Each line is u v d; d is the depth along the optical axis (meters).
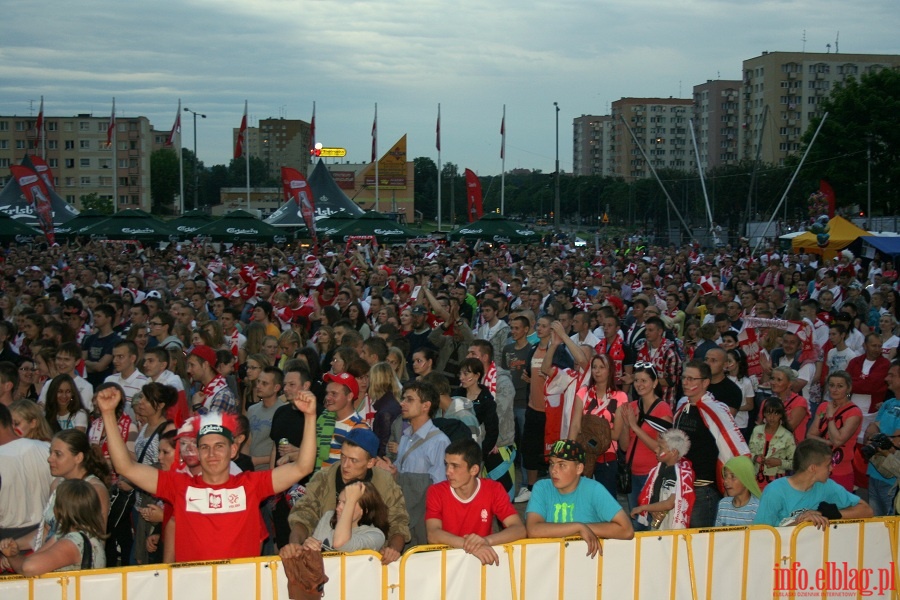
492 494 5.57
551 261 29.53
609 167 186.38
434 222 151.50
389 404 7.46
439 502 5.54
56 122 110.00
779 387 8.52
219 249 41.75
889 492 7.76
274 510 7.02
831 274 19.45
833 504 5.85
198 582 4.77
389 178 107.31
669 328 12.57
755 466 7.64
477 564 5.15
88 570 4.67
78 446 5.65
